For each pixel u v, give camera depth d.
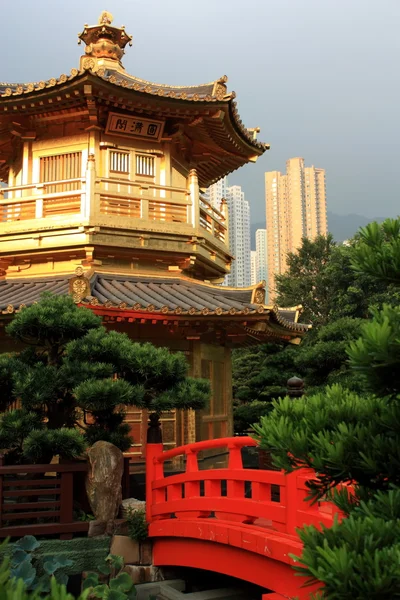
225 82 15.99
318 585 5.97
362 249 4.02
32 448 8.95
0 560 8.52
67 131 16.89
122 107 15.88
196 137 18.19
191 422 15.16
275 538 6.80
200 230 16.66
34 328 9.76
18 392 9.23
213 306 14.30
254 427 4.55
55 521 9.96
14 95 15.21
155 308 13.43
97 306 12.97
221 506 8.22
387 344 3.61
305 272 38.12
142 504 10.09
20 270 16.50
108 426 10.69
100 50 19.48
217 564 8.12
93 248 15.38
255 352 29.55
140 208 15.93
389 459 3.88
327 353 17.83
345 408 4.38
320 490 4.62
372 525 3.42
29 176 17.03
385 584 3.03
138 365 9.83
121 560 9.06
